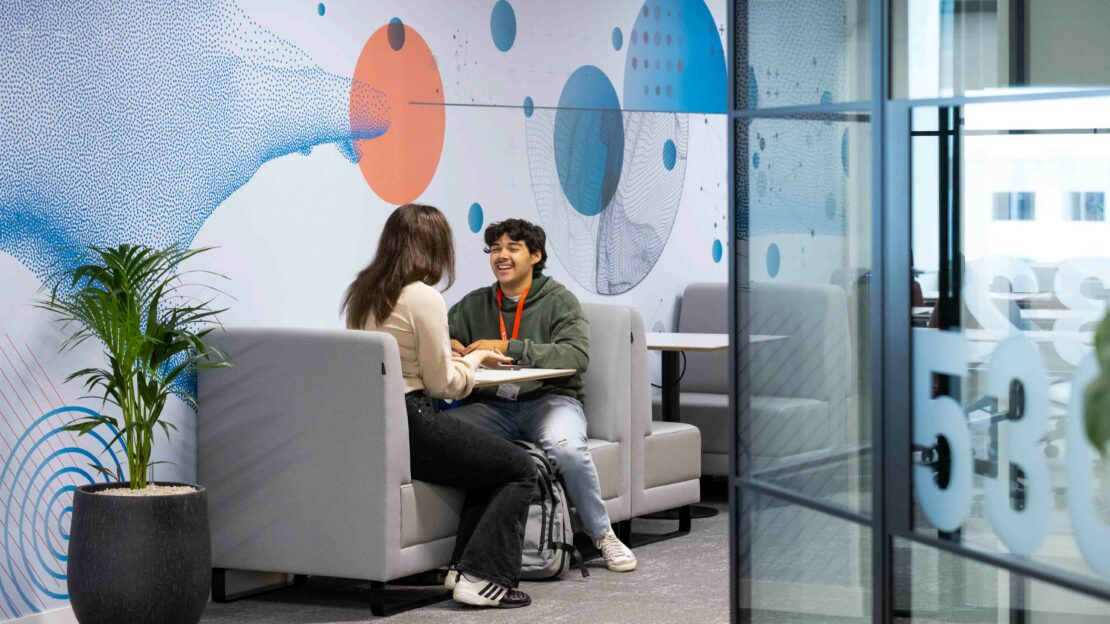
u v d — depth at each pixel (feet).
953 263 8.58
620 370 17.49
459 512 15.14
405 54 18.10
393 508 14.15
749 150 10.60
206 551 13.05
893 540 9.14
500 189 19.88
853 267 9.39
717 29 24.66
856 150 9.30
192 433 15.20
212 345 14.84
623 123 22.52
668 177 23.72
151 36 14.78
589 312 17.84
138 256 13.19
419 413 14.43
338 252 17.12
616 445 17.34
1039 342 8.01
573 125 21.39
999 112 8.28
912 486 8.97
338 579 16.15
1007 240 8.23
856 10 9.25
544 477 15.76
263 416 14.60
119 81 14.46
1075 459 7.76
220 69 15.55
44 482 13.91
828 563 9.80
